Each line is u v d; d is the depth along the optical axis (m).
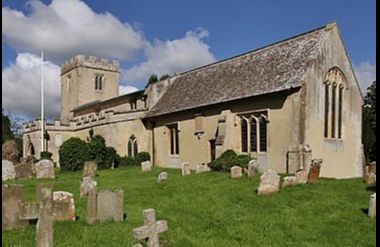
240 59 35.50
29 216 11.20
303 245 11.15
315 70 27.45
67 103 72.69
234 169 23.48
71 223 12.28
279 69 29.58
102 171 32.12
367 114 41.88
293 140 26.36
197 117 33.84
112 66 72.25
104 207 12.73
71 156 33.06
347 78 29.89
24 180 24.61
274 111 27.88
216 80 35.69
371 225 13.01
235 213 14.58
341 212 14.66
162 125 38.78
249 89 30.11
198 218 13.83
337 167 28.66
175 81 43.00
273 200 16.62
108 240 10.62
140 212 14.26
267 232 12.34
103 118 41.81
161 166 38.59
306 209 15.15
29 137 53.44
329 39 28.77
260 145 29.11
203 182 21.67
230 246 10.92
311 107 26.84
